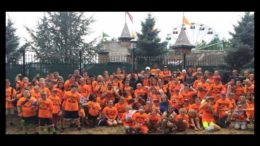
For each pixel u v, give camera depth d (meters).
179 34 37.56
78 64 20.95
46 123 13.02
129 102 14.86
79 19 33.50
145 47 30.03
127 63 22.81
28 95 13.41
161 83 17.06
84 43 33.44
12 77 18.64
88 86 15.39
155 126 13.12
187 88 15.52
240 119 13.53
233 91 15.83
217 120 13.94
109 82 15.52
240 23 26.88
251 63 24.56
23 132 12.62
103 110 14.40
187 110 14.40
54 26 33.19
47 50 32.12
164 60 24.44
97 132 13.01
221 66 25.16
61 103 14.23
